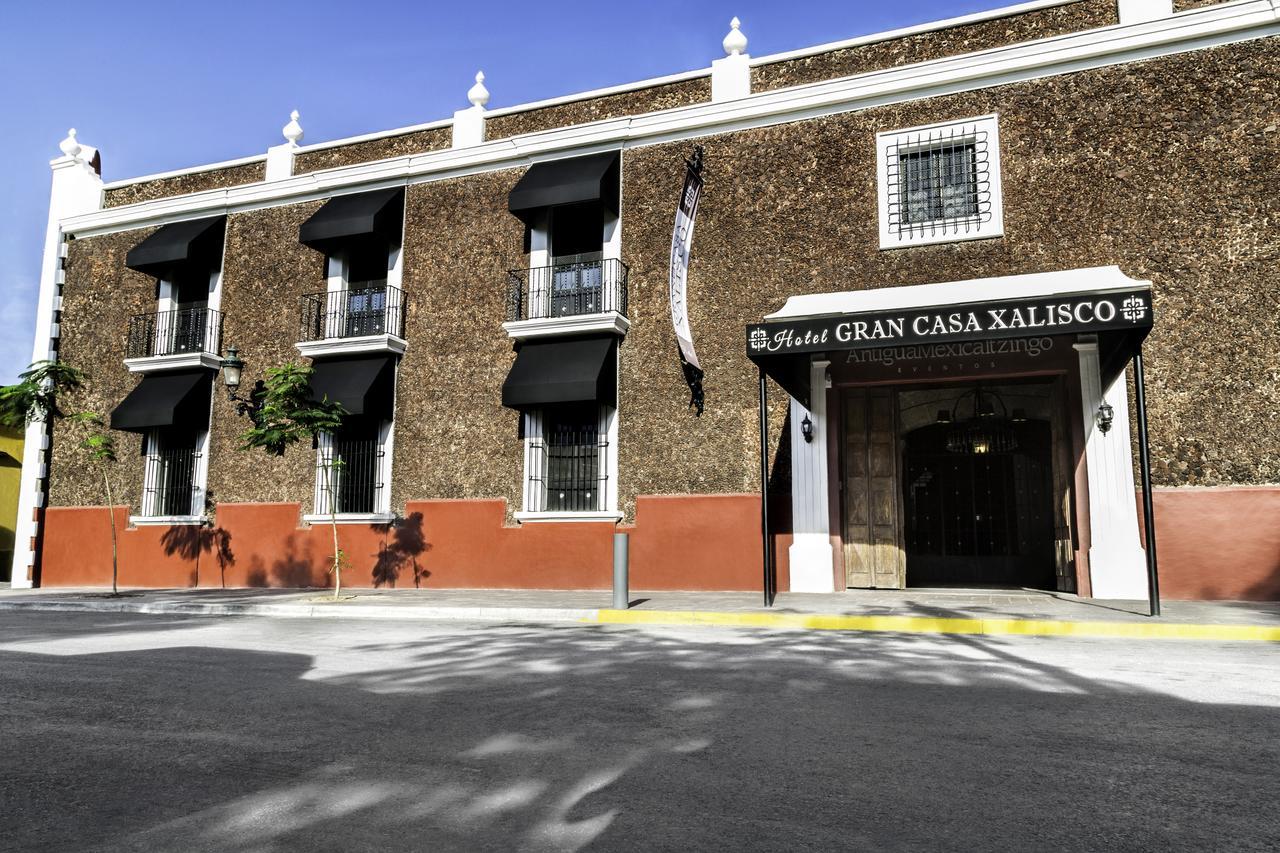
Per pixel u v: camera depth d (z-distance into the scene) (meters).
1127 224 12.56
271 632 10.06
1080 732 4.78
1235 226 12.04
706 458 14.47
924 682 6.28
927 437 16.22
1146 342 12.23
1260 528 11.45
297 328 17.92
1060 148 13.06
